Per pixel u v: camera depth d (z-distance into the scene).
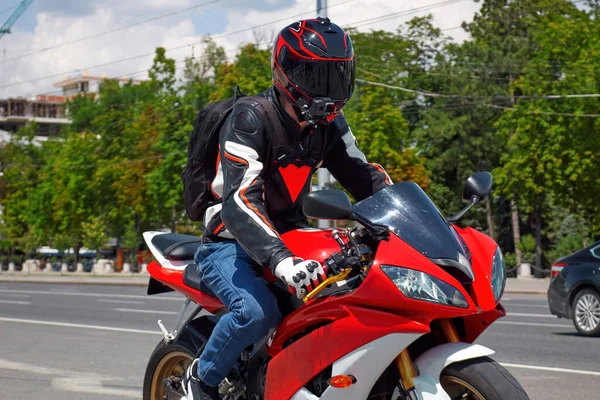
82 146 53.19
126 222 51.06
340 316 3.40
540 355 8.55
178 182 41.16
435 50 53.19
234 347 3.80
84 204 52.97
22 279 40.22
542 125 35.84
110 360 8.41
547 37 36.88
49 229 57.88
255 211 3.53
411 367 3.26
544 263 45.12
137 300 19.64
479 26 62.22
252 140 3.70
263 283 3.81
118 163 48.81
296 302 3.79
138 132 45.84
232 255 3.92
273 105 3.76
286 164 3.82
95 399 6.30
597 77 34.66
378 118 35.47
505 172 38.91
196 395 4.02
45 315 14.93
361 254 3.35
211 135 3.92
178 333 4.37
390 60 49.88
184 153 41.12
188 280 4.27
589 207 37.59
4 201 66.38
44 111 135.00
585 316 10.52
